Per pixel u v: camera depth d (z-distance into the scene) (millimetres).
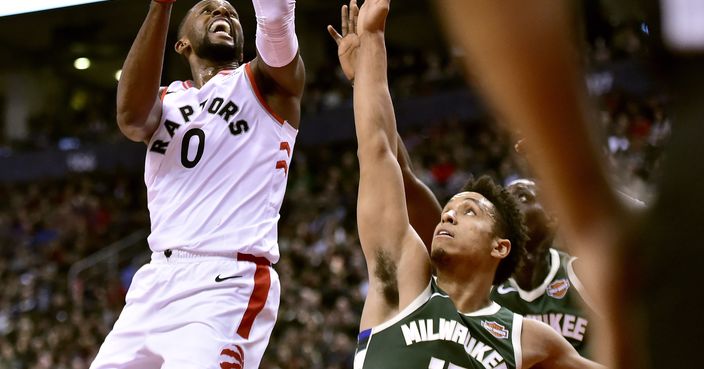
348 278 13531
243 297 3350
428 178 15539
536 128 660
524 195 4367
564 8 621
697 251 719
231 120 3510
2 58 22641
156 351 3289
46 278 16578
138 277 3443
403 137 17500
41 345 14117
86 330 14273
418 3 21078
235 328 3309
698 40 694
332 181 16781
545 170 693
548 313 4344
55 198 19812
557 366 3127
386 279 2920
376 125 2889
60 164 20500
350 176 17062
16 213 19516
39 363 13641
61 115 24312
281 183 3568
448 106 17469
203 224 3393
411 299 2883
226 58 3762
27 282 16469
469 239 3172
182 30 3818
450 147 16406
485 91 648
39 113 23625
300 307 12766
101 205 19078
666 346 736
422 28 21672
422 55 20094
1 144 23531
